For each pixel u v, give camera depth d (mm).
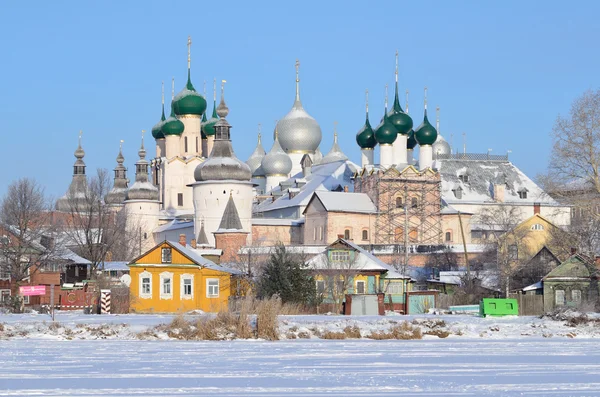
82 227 177500
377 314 113188
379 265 128125
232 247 178250
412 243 195250
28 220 149000
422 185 199750
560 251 150000
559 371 55750
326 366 57875
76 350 67375
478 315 104250
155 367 57250
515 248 159500
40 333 79375
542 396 46562
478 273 150500
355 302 113875
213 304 111562
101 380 51375
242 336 77875
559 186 123500
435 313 112750
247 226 199000
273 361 60562
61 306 134750
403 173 198750
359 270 125188
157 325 82125
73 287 148500
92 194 179750
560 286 127312
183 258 120875
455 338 79438
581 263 127625
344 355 64250
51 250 147750
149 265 121000
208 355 64062
